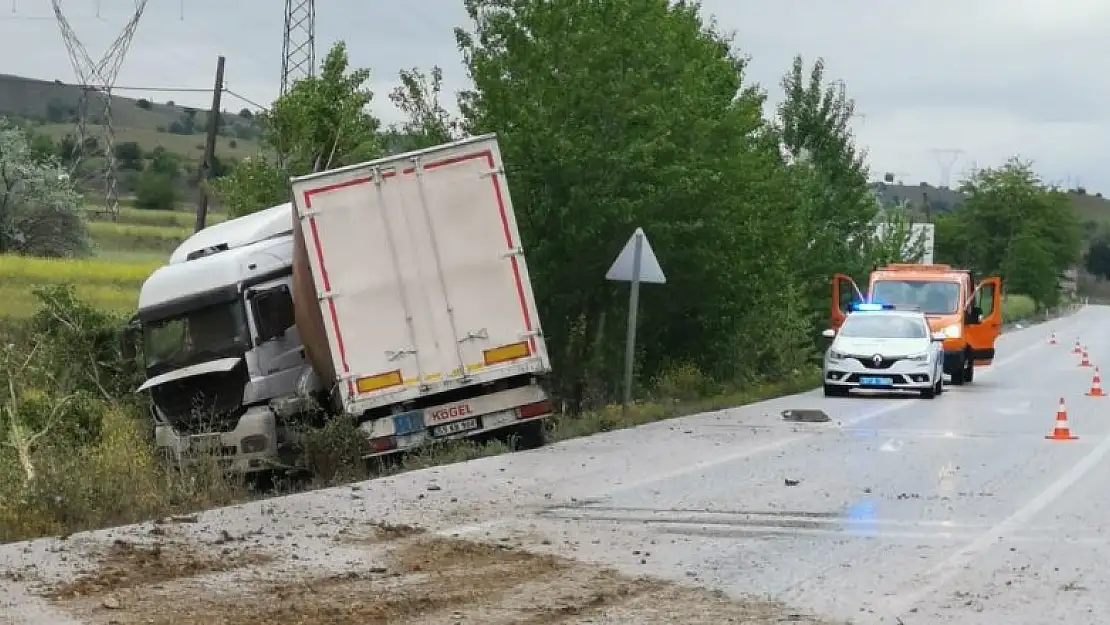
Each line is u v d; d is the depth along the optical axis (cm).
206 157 4350
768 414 2677
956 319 3781
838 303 4112
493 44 2938
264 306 2169
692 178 2884
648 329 3231
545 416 2048
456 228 1998
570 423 2352
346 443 1952
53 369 2280
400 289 1986
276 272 2198
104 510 1452
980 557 1198
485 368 1994
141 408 2294
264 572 1091
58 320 2420
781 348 3728
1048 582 1091
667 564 1152
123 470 1650
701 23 3509
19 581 1046
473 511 1421
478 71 2862
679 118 2902
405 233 1988
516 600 1000
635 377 3064
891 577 1107
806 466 1833
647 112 2814
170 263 2405
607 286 2959
